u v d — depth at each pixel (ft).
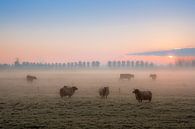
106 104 127.75
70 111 109.60
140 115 101.04
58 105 125.39
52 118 96.32
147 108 116.37
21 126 84.38
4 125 85.66
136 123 87.81
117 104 127.75
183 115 100.89
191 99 147.84
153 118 95.66
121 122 89.25
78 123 88.07
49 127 82.84
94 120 92.43
